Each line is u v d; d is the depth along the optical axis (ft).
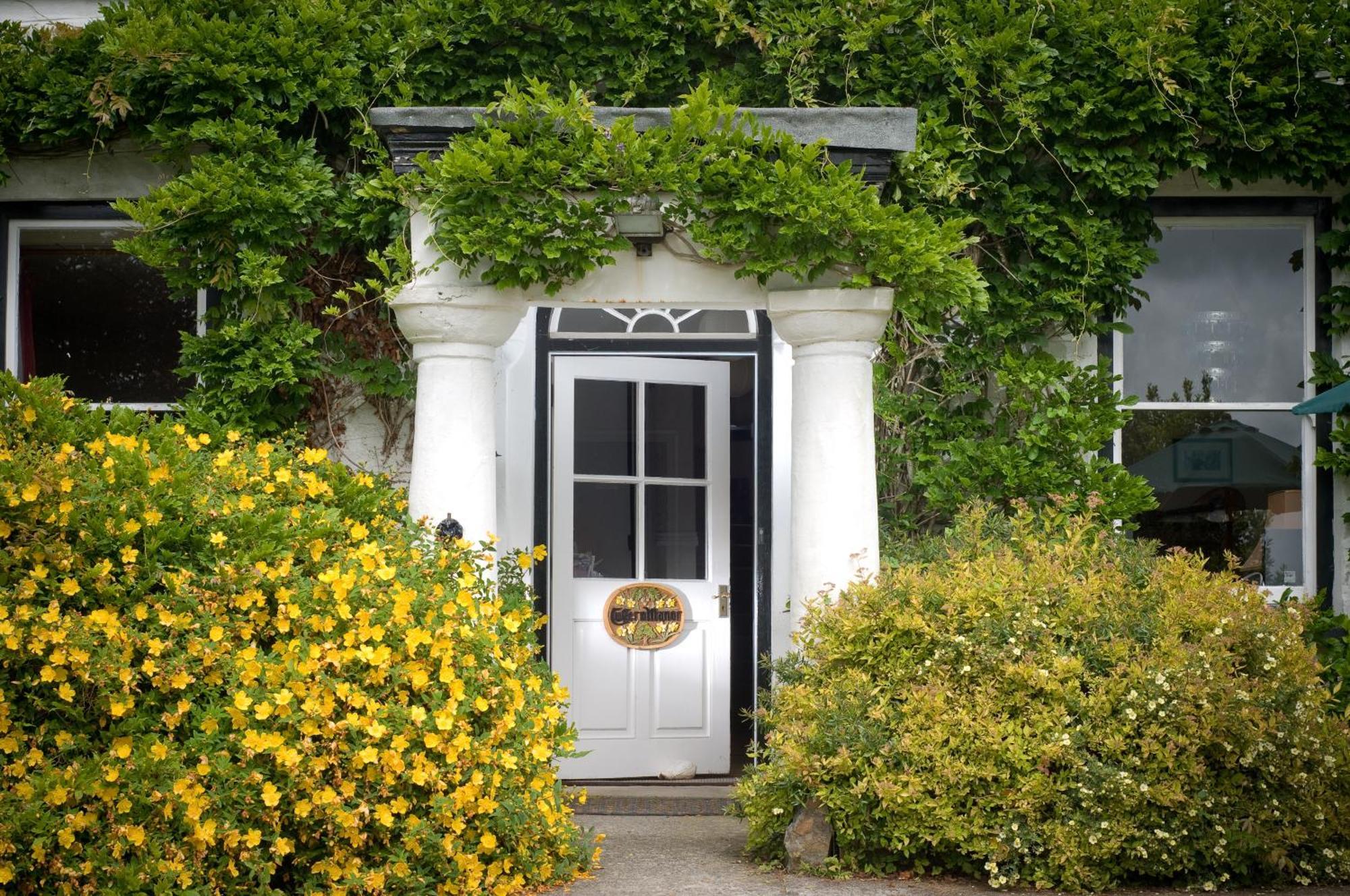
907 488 22.54
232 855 13.12
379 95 20.80
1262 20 21.30
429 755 14.32
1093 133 21.35
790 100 21.53
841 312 18.13
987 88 21.44
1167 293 23.34
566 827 16.21
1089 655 16.48
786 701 16.93
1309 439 22.81
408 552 15.99
